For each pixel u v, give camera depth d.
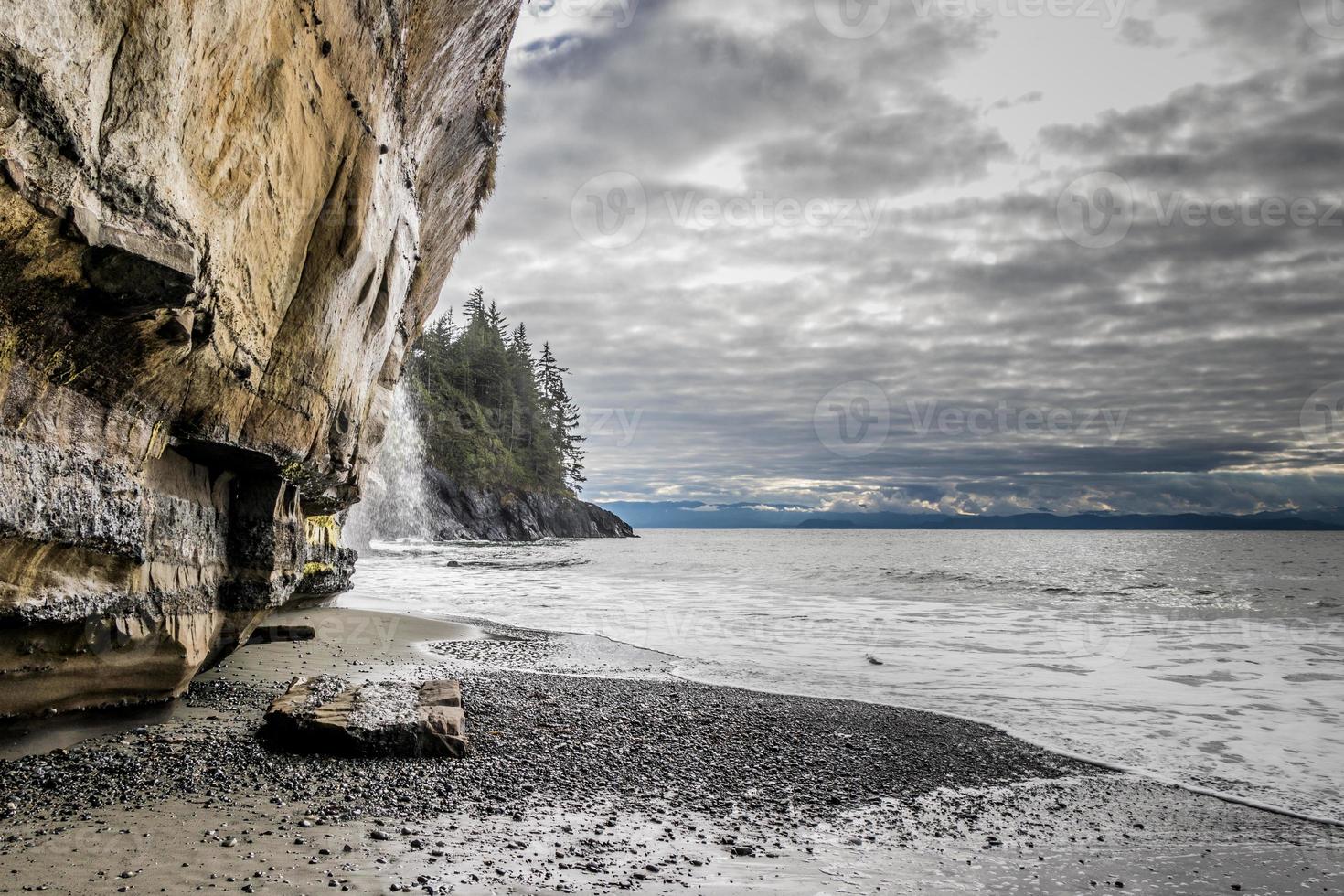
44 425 4.27
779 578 36.09
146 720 6.52
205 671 8.91
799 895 4.45
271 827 4.65
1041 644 15.68
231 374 5.98
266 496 8.03
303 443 7.82
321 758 6.11
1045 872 5.18
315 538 13.93
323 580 14.66
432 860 4.41
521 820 5.21
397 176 9.20
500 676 10.91
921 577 37.53
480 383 105.19
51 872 3.80
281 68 5.48
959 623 19.19
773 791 6.44
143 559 5.48
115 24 3.70
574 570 41.53
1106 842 5.80
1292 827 6.22
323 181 6.70
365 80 7.11
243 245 5.54
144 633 5.89
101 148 3.79
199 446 6.42
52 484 4.32
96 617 5.25
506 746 7.03
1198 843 5.84
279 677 9.38
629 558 58.09
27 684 5.11
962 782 7.09
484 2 9.88
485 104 12.64
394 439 80.69
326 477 9.34
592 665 12.57
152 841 4.29
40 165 3.43
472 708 8.50
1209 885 5.12
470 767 6.29
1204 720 9.60
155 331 4.66
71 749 5.62
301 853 4.32
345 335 8.20
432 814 5.18
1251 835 6.03
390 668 10.84
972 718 9.52
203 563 7.07
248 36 4.90
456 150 12.30
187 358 5.27
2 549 4.13
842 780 6.90
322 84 6.26
